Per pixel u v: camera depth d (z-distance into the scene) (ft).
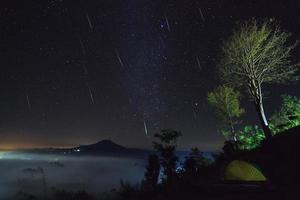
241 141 95.71
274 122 103.35
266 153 49.03
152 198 60.34
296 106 99.45
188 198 49.34
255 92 101.96
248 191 44.45
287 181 42.65
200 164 82.38
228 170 53.06
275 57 102.32
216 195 45.91
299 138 47.19
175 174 78.33
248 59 103.71
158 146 92.12
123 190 77.82
